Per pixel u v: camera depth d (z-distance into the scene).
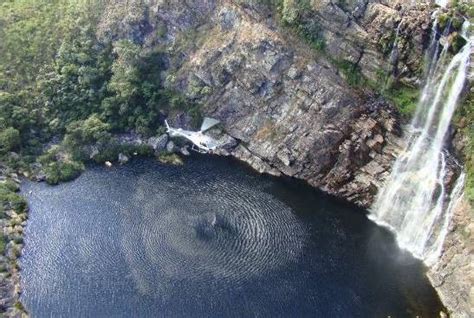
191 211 96.00
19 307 80.31
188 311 78.62
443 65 90.19
